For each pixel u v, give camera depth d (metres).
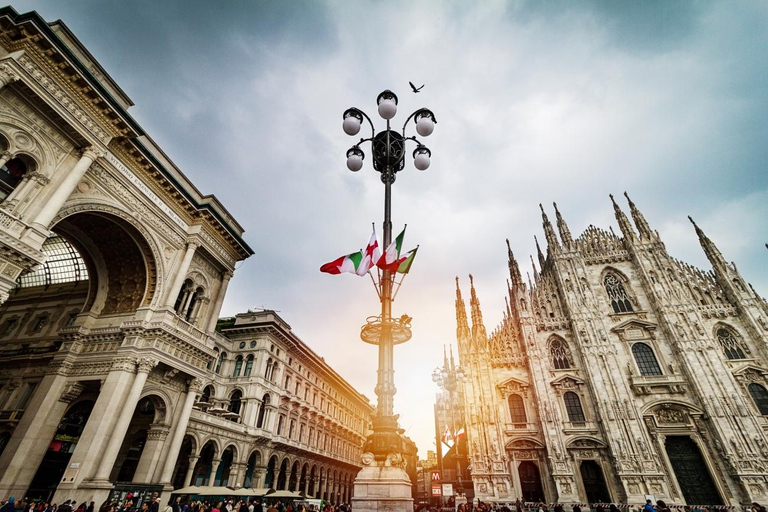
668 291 46.41
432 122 15.26
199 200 33.91
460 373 47.16
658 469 36.56
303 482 56.09
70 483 20.53
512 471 39.91
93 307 28.69
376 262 14.53
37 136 20.59
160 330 25.97
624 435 38.75
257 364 47.28
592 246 53.78
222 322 57.50
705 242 48.69
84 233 28.25
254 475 43.53
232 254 36.31
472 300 52.25
